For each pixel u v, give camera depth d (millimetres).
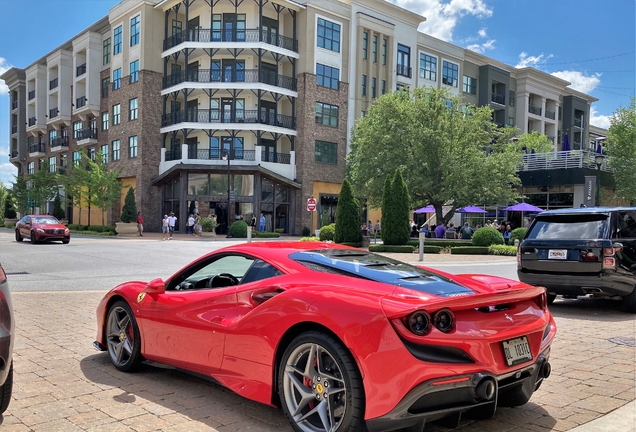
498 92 61156
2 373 3092
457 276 4121
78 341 5875
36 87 62344
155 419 3580
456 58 55469
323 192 43000
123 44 44656
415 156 29828
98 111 50375
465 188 27828
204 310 3961
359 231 24594
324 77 43062
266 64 42250
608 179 36500
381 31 46844
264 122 40750
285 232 41844
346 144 44406
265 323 3422
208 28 41281
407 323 2844
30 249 21750
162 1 41656
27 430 3361
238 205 40219
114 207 46656
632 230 8336
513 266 17016
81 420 3545
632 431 3486
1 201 69062
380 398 2828
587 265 7926
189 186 39969
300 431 3199
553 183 36188
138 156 42250
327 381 3133
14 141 72000
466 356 2961
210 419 3596
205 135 41375
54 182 51156
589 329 7051
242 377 3600
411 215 48094
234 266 4191
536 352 3406
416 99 32156
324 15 43031
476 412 3354
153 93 42469
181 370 4266
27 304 8281
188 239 32156
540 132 65250
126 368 4676
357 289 3236
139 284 4859
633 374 4898
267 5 40969
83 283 11180
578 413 3861
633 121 34906
